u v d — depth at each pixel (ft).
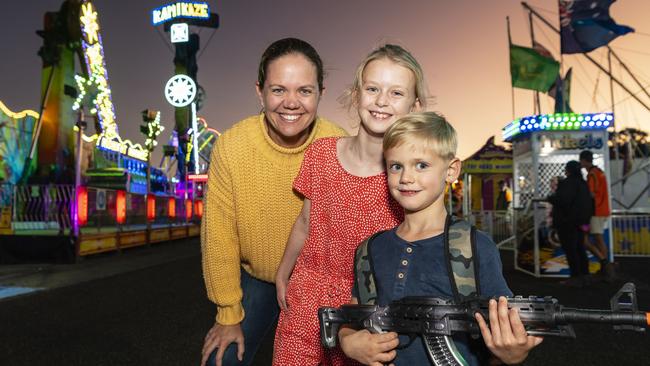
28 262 36.24
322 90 7.41
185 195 83.61
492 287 5.04
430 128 5.32
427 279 5.23
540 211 27.55
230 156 7.42
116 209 44.93
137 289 24.62
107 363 13.01
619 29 32.22
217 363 7.48
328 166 6.73
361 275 5.72
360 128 6.49
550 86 32.96
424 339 4.91
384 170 6.47
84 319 17.98
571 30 32.96
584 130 28.99
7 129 56.49
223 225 7.60
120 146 83.87
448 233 5.28
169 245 55.83
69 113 59.88
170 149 72.79
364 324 5.13
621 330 4.11
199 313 18.95
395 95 6.23
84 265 35.35
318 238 6.80
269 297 8.33
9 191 37.01
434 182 5.38
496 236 47.67
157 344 14.74
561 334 4.27
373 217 6.47
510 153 62.34
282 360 6.76
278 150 7.30
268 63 7.05
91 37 64.90
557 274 27.22
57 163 58.08
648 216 39.47
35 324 17.24
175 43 91.30
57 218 37.01
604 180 26.12
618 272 28.68
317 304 6.68
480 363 5.07
